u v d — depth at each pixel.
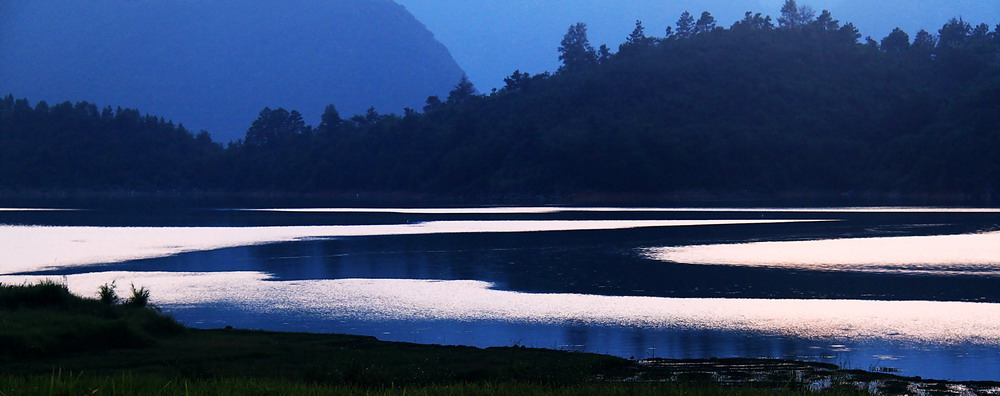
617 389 27.22
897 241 98.06
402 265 78.44
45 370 32.78
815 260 78.38
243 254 88.94
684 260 79.81
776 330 46.06
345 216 176.62
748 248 90.94
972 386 32.56
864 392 28.69
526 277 68.94
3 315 39.03
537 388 27.52
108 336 37.91
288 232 123.12
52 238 112.06
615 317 50.59
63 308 41.91
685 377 34.28
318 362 35.72
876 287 60.75
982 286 60.62
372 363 35.44
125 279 69.31
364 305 55.69
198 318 51.53
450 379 32.88
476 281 66.94
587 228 127.25
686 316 50.62
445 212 196.00
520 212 192.38
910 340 43.03
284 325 49.03
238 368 34.06
